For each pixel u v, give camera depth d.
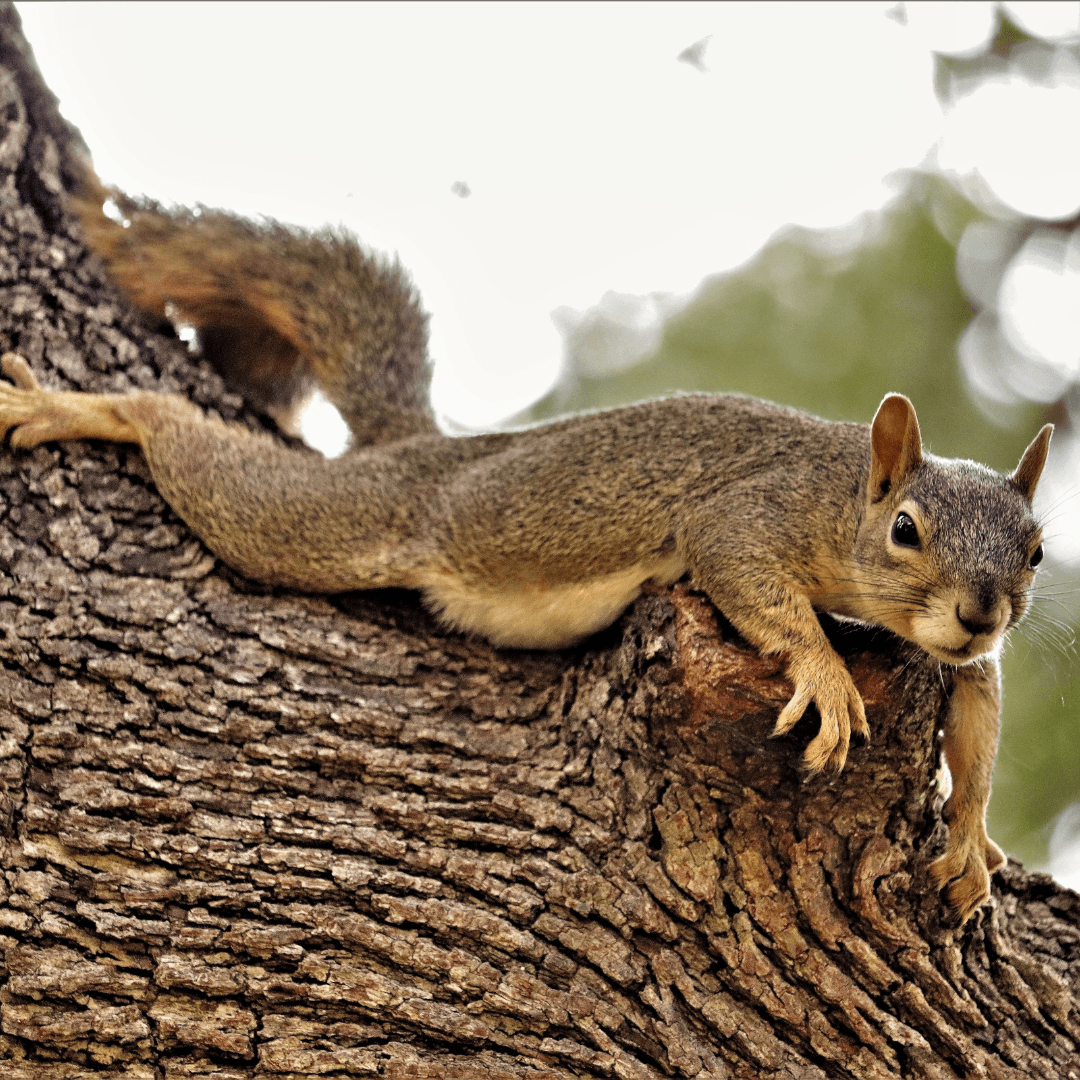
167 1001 6.12
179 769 6.60
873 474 7.66
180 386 8.80
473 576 8.30
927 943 6.69
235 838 6.45
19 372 8.07
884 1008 6.51
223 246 9.85
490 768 6.84
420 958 6.28
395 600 8.28
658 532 8.27
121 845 6.36
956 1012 6.57
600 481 8.39
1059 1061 6.64
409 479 8.61
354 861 6.47
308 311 10.12
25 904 6.20
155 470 7.98
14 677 6.72
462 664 7.60
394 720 7.01
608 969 6.35
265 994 6.16
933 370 12.96
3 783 6.45
